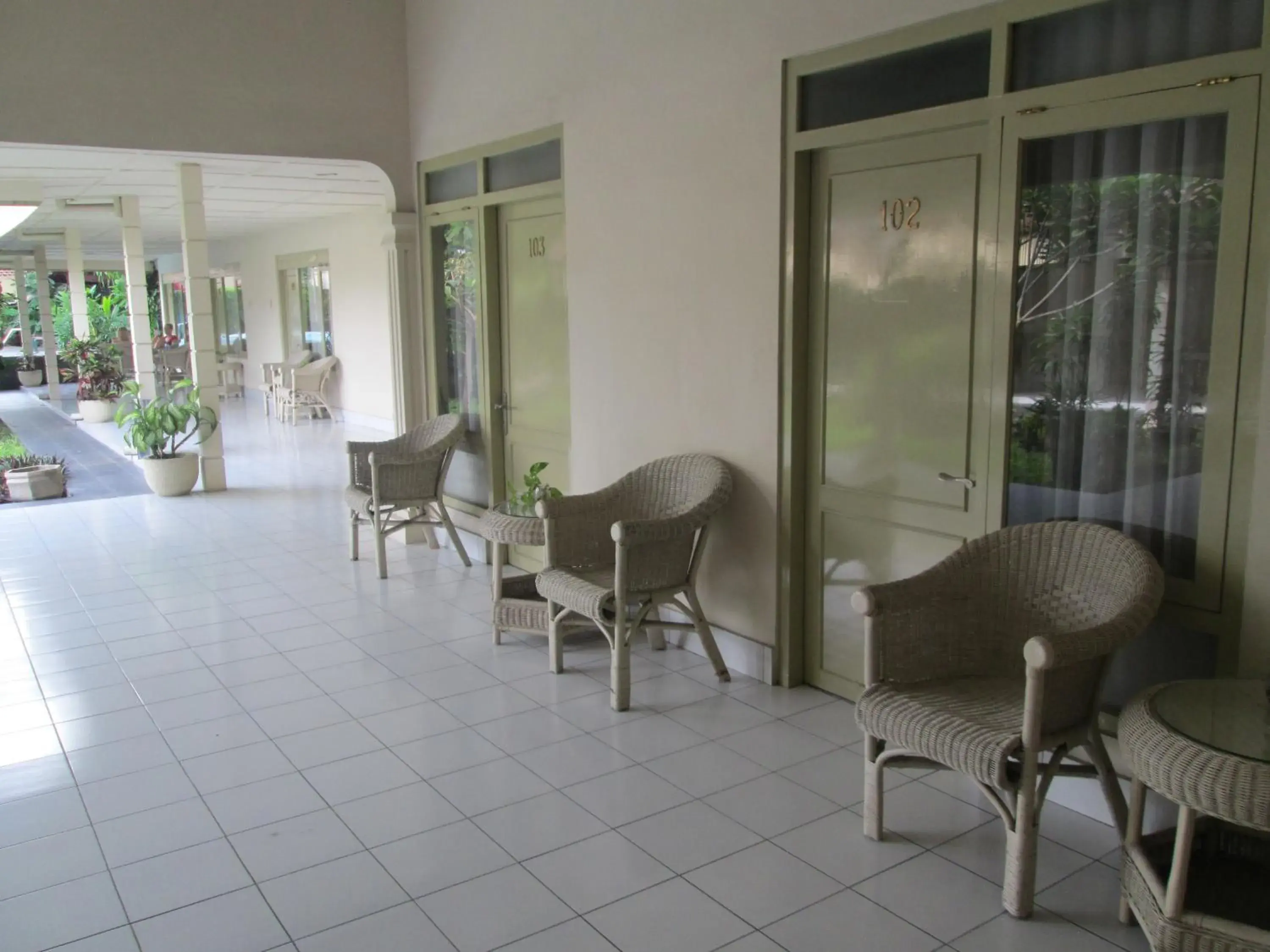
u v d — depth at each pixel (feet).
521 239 17.65
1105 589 8.77
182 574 18.94
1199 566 8.73
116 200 32.63
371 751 11.28
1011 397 10.20
